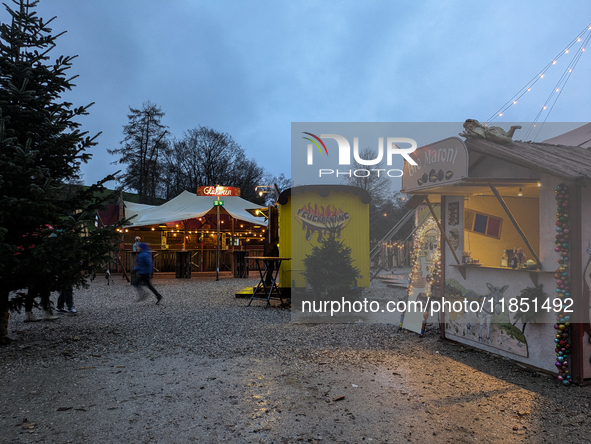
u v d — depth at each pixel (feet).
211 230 63.16
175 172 123.03
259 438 9.11
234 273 51.72
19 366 13.98
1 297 16.38
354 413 10.49
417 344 17.67
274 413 10.44
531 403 11.16
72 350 16.17
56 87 18.13
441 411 10.65
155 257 55.98
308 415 10.34
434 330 20.13
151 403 11.02
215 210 54.19
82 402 11.03
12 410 10.44
